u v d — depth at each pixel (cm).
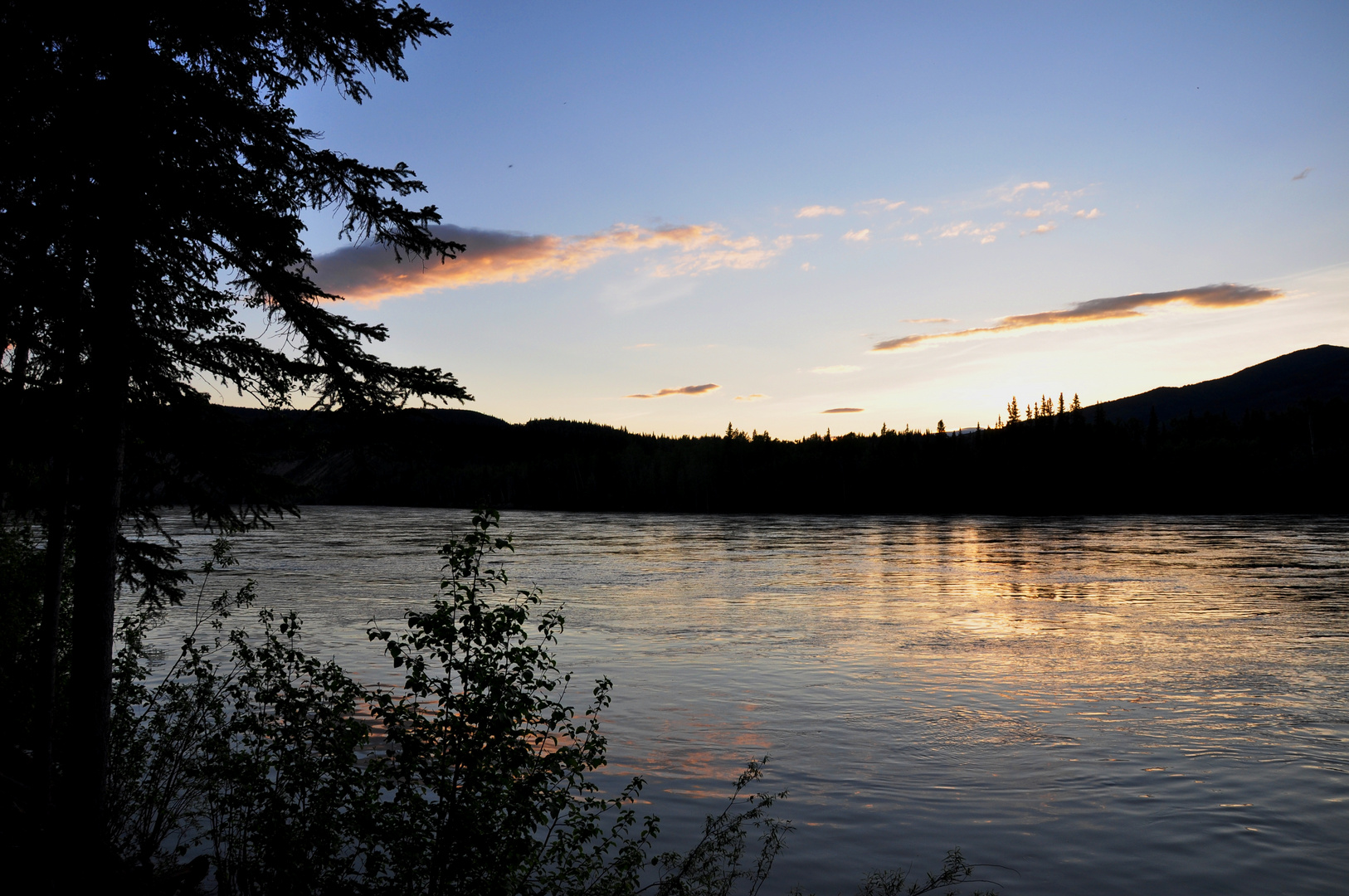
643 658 2366
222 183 713
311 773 679
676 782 1321
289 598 3556
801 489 14962
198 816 962
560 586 4188
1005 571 4759
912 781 1339
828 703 1850
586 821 682
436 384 746
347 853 812
